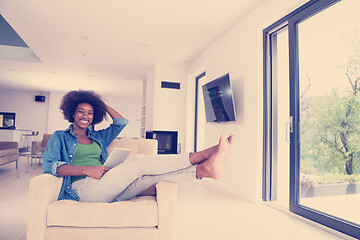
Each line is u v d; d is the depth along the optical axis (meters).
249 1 3.02
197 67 5.10
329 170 4.99
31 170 5.06
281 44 3.76
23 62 6.03
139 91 9.55
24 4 3.21
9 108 10.09
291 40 2.59
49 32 4.09
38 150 6.46
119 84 8.38
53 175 1.34
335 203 3.32
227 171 3.64
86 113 1.67
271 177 3.02
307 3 2.39
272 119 3.03
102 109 1.93
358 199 3.58
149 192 1.65
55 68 6.50
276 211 2.61
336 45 4.72
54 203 1.25
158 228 1.30
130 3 3.13
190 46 4.57
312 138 5.10
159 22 3.63
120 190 1.42
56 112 10.27
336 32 4.61
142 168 1.35
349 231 1.92
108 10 3.32
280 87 3.77
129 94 10.34
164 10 3.28
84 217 1.23
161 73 5.77
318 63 4.92
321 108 5.05
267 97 3.03
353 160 4.70
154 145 1.86
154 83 5.73
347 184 4.61
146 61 5.57
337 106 4.86
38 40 4.45
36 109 10.27
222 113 3.62
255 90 3.09
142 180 1.41
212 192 3.53
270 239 1.86
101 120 1.98
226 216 2.42
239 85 3.46
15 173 4.64
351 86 4.64
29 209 1.21
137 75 6.98
